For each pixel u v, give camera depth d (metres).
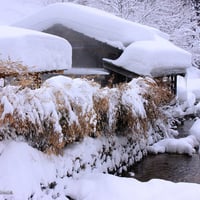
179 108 9.95
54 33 9.15
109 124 4.66
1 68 3.54
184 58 9.16
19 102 3.20
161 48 8.15
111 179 3.92
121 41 8.55
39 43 4.93
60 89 3.66
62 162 3.66
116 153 5.04
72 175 3.83
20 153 3.18
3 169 3.02
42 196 3.23
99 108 4.37
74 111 3.78
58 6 9.05
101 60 8.84
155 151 6.48
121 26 8.62
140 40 8.49
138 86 5.69
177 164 5.91
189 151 6.52
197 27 17.92
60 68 5.51
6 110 3.00
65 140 3.75
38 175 3.23
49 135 3.43
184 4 18.50
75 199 3.60
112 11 15.73
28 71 4.29
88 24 8.82
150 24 16.28
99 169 4.43
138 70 7.59
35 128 3.32
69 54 5.83
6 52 4.35
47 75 6.26
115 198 3.53
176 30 16.88
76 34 8.99
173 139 6.90
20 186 2.98
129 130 5.28
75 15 8.90
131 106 5.07
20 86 3.30
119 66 7.94
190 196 3.58
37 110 3.33
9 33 4.64
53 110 3.41
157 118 6.61
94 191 3.64
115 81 8.48
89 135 4.45
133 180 4.02
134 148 5.82
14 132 3.31
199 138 7.55
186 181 5.05
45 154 3.49
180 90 10.85
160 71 7.87
